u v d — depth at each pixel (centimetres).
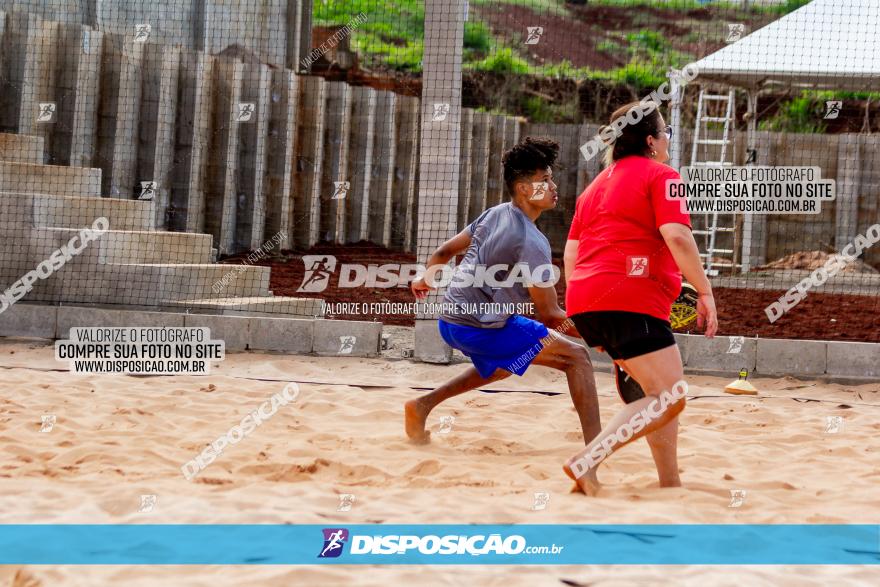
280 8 2509
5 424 935
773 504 714
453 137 1408
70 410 1010
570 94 3525
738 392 1245
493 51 3781
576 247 775
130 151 2084
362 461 835
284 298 1616
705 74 2344
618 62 3975
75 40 2005
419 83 3058
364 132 2502
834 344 1347
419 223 1420
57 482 733
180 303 1539
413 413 908
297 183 2402
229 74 2225
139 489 711
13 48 1947
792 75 2278
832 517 671
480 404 1147
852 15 2272
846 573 564
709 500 714
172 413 1034
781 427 1038
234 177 2253
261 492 714
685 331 1566
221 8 2364
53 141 2003
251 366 1353
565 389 1266
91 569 539
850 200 2627
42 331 1461
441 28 1398
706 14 4338
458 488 752
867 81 2377
